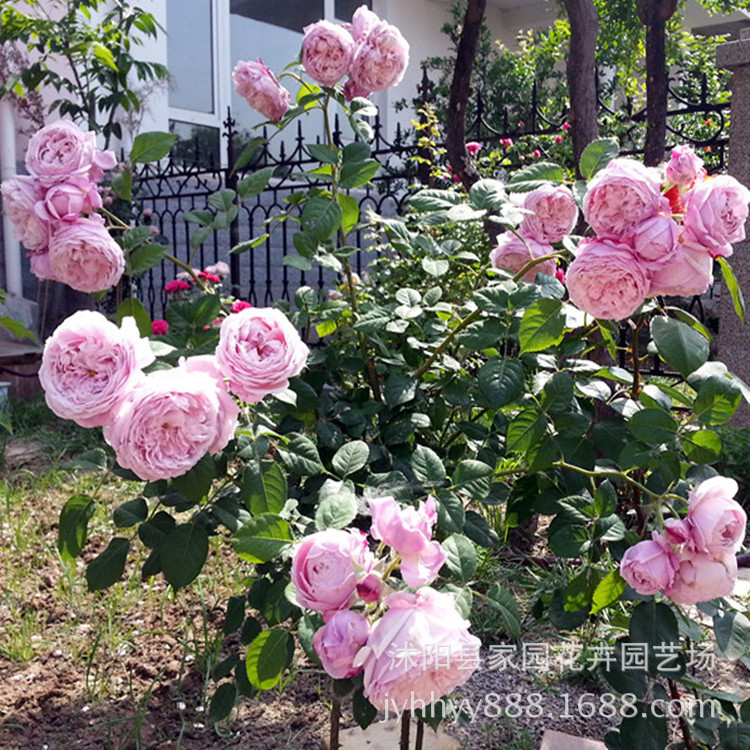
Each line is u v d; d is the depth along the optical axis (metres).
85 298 7.12
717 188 1.33
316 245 1.92
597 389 1.83
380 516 1.07
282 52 10.09
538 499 1.82
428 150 6.22
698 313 5.75
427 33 11.47
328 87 2.13
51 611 2.82
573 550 1.57
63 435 5.36
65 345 1.26
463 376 2.13
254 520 1.28
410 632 0.98
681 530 1.26
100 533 3.47
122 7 6.56
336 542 1.09
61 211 1.56
